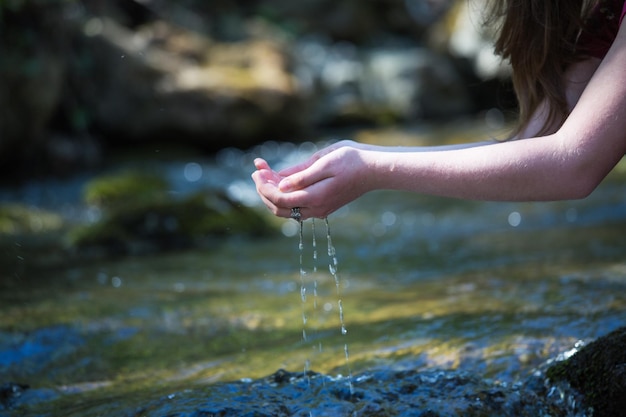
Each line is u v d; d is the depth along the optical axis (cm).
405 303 307
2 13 688
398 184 166
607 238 431
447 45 1213
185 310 319
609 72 159
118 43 891
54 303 334
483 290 314
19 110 711
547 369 210
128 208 509
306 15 1281
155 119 894
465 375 208
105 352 268
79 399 223
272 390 204
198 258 453
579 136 158
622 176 644
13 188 694
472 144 192
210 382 225
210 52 998
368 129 1066
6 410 217
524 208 577
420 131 1009
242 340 273
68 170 774
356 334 263
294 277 387
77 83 844
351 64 1175
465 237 495
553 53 192
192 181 767
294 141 980
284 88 965
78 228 507
